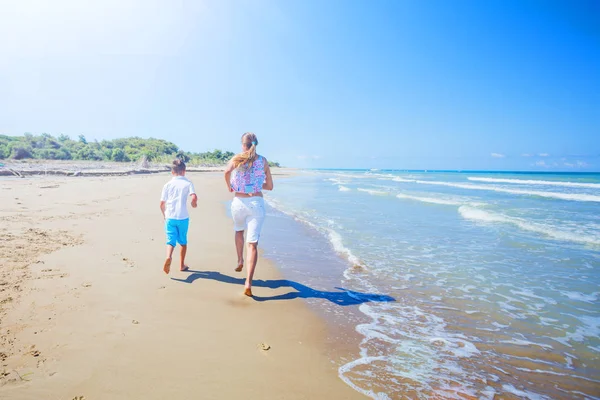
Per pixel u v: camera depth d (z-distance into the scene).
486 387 2.44
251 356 2.66
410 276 5.12
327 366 2.61
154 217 8.62
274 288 4.36
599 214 11.72
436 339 3.16
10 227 6.24
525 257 6.27
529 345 3.10
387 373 2.56
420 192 22.17
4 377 2.12
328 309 3.78
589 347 3.08
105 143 96.00
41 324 2.84
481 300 4.20
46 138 66.31
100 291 3.68
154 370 2.35
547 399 2.33
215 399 2.09
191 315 3.32
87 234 6.28
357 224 9.71
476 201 16.02
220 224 8.84
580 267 5.65
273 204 14.90
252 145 4.19
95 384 2.13
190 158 87.62
